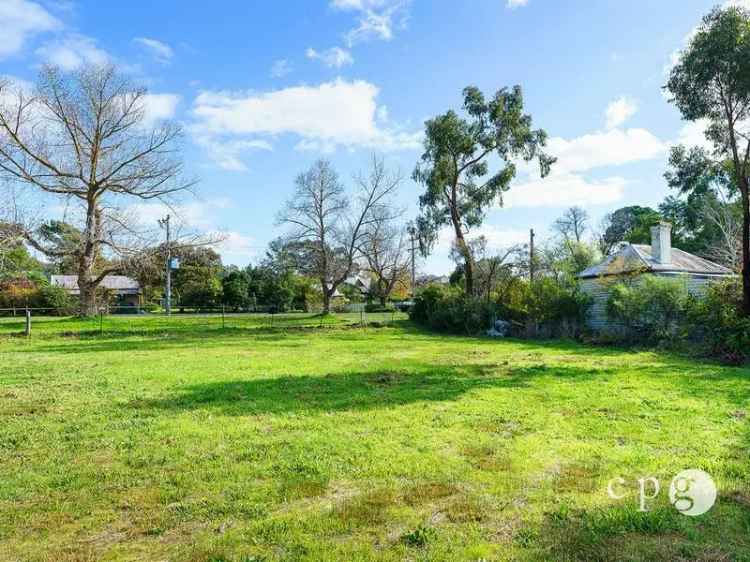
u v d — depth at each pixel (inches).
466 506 160.2
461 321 978.1
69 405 310.0
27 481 185.3
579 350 655.8
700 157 689.6
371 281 2586.1
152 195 1208.2
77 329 977.5
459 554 130.6
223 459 207.5
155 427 257.3
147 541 140.9
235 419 272.8
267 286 2282.2
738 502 161.2
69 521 153.6
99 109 1147.9
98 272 1315.2
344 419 270.7
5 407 304.2
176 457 210.8
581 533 141.3
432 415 277.7
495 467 195.2
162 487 179.2
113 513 158.7
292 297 2300.7
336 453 213.5
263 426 258.1
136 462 205.2
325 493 173.0
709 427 249.4
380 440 231.3
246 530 145.8
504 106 1171.3
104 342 776.9
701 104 621.6
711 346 582.9
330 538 140.9
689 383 375.2
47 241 1136.2
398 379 404.8
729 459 202.1
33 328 979.3
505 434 240.1
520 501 164.2
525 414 278.5
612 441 227.6
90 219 1164.5
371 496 168.7
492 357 573.9
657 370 449.7
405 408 295.6
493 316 943.0
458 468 194.5
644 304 696.4
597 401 311.0
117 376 421.1
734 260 1020.5
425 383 384.2
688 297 682.8
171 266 1347.2
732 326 562.3
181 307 2314.2
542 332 879.1
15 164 1073.5
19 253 1647.4
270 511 159.6
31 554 133.8
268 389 359.9
